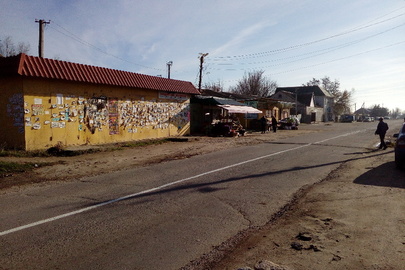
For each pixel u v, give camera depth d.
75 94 15.80
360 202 6.45
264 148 16.72
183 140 20.70
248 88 63.78
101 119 17.31
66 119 15.38
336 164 11.45
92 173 10.11
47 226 5.31
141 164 11.81
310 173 9.80
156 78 21.31
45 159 12.59
